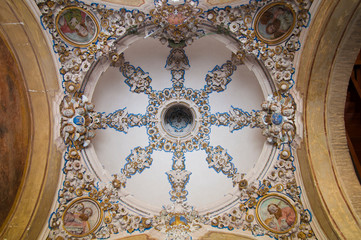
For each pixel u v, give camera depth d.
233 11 7.73
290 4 7.25
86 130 8.05
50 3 7.03
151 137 9.51
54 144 7.57
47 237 7.23
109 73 9.20
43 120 7.46
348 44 6.75
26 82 7.13
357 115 9.54
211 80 9.55
